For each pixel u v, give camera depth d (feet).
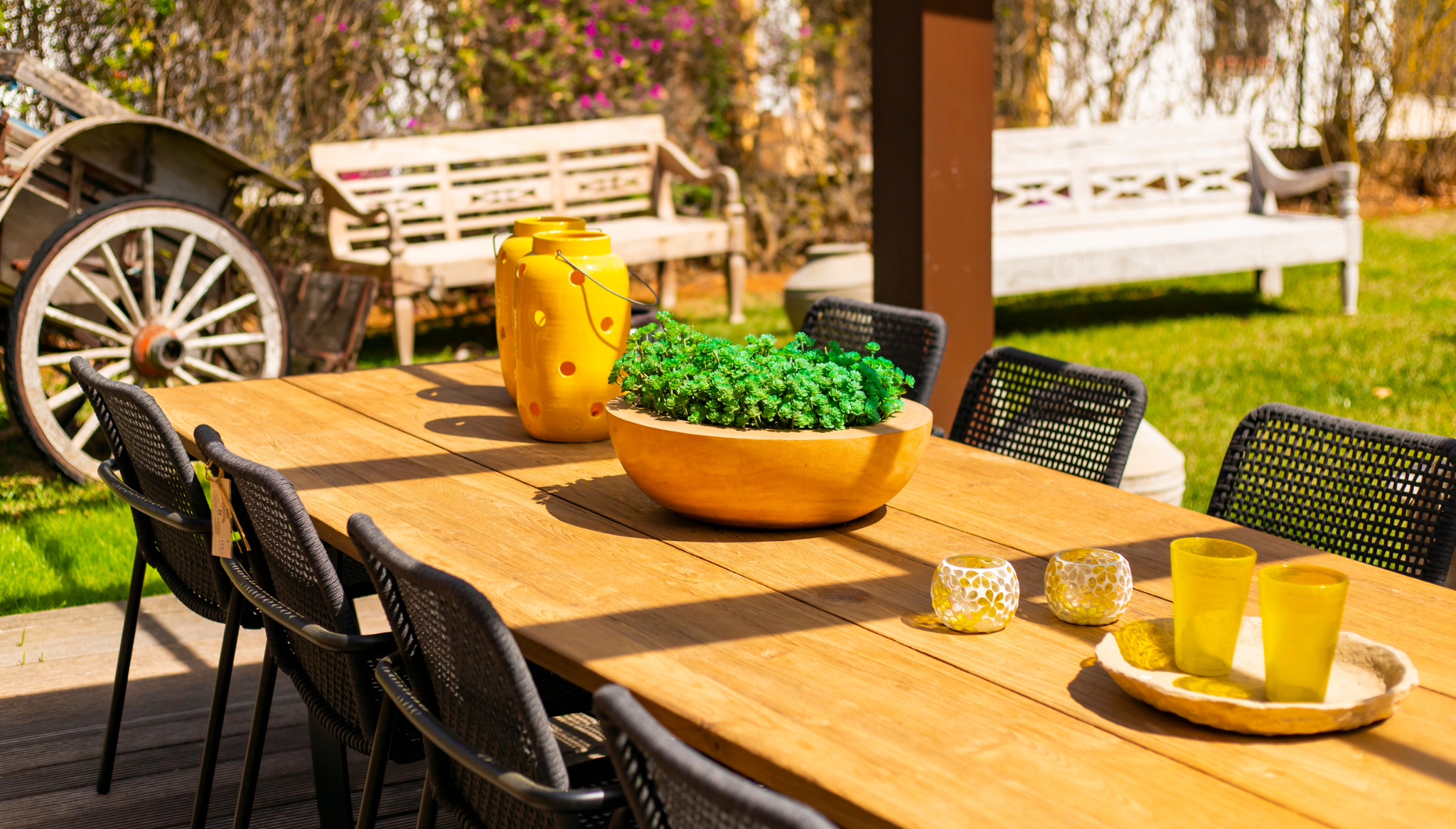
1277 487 6.47
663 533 5.67
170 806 7.75
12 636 10.21
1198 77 29.68
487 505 6.07
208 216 14.47
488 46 22.65
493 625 4.03
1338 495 6.22
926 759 3.61
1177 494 11.07
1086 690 4.08
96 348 15.21
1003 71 28.63
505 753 4.46
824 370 5.63
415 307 23.71
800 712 3.91
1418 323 20.54
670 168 22.33
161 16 19.13
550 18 22.84
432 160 20.29
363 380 9.08
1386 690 3.94
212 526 6.43
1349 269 21.52
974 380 8.38
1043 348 19.69
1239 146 23.45
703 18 24.54
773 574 5.16
